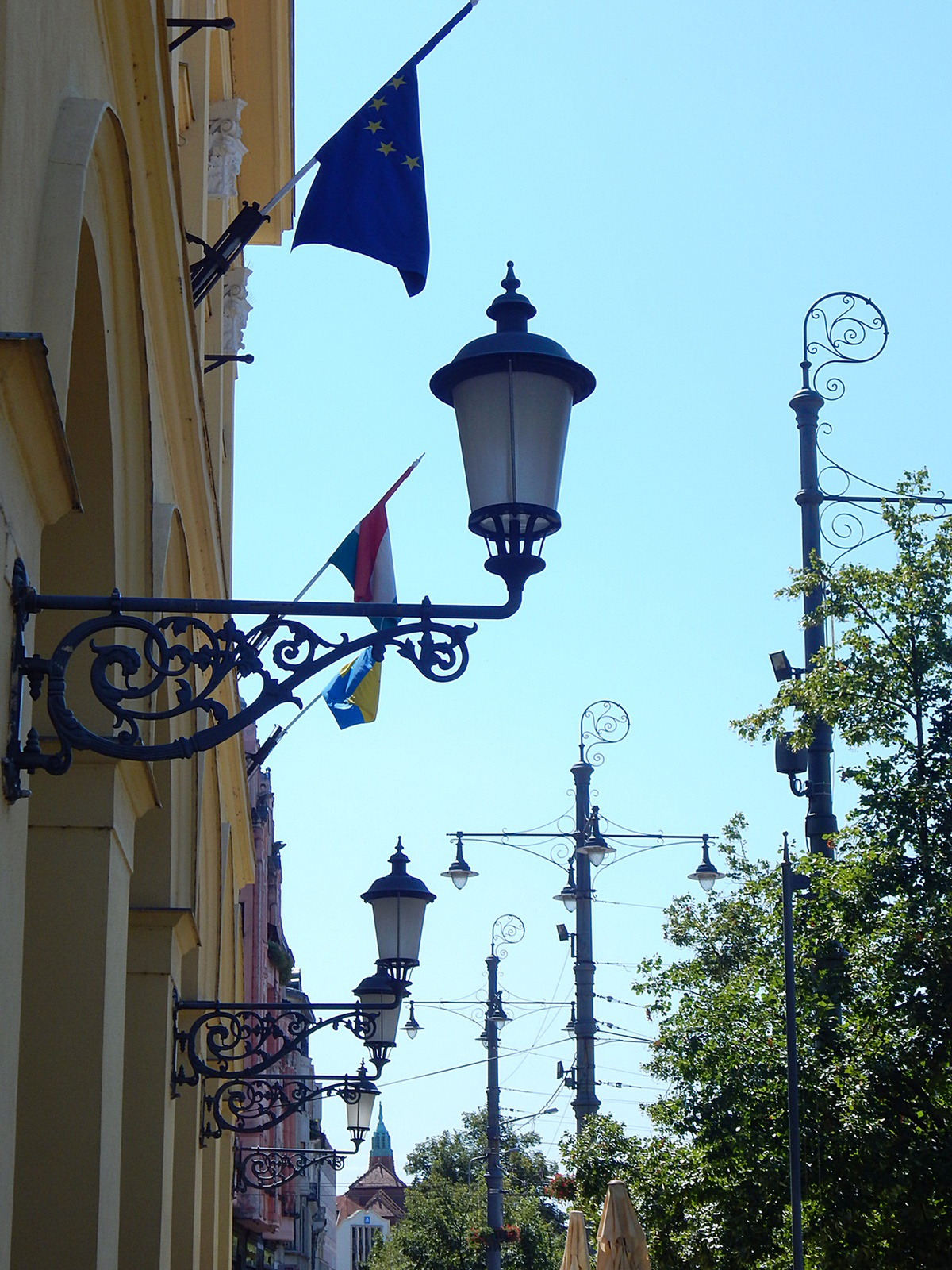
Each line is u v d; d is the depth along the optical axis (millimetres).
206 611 5973
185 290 10461
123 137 6785
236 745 18141
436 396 7016
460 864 26188
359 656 19312
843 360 17891
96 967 7871
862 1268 14734
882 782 15258
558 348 6801
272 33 22750
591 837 24906
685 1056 16094
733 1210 15453
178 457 12055
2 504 5035
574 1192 22062
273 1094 17188
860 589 15719
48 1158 7699
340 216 10773
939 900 14828
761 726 16000
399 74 11023
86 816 7980
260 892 40750
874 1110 14672
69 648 5629
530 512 6645
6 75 5090
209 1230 16516
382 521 18016
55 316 5664
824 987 15156
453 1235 58531
